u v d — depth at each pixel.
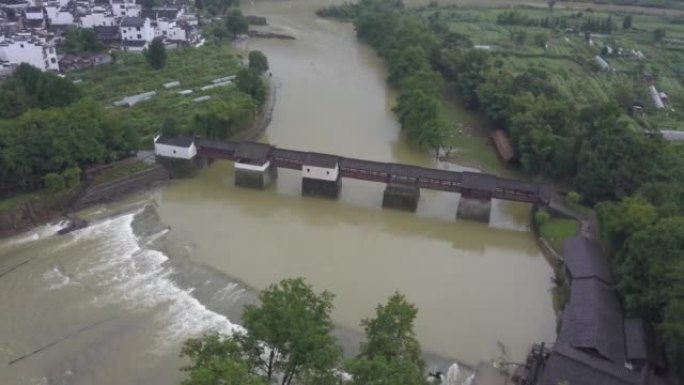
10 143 103.38
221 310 85.06
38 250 97.25
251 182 119.50
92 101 125.62
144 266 94.12
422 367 62.00
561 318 84.12
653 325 77.69
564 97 157.50
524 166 126.00
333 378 57.19
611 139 112.69
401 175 114.06
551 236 105.12
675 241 78.06
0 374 72.69
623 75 189.62
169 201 114.88
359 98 170.75
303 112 158.88
